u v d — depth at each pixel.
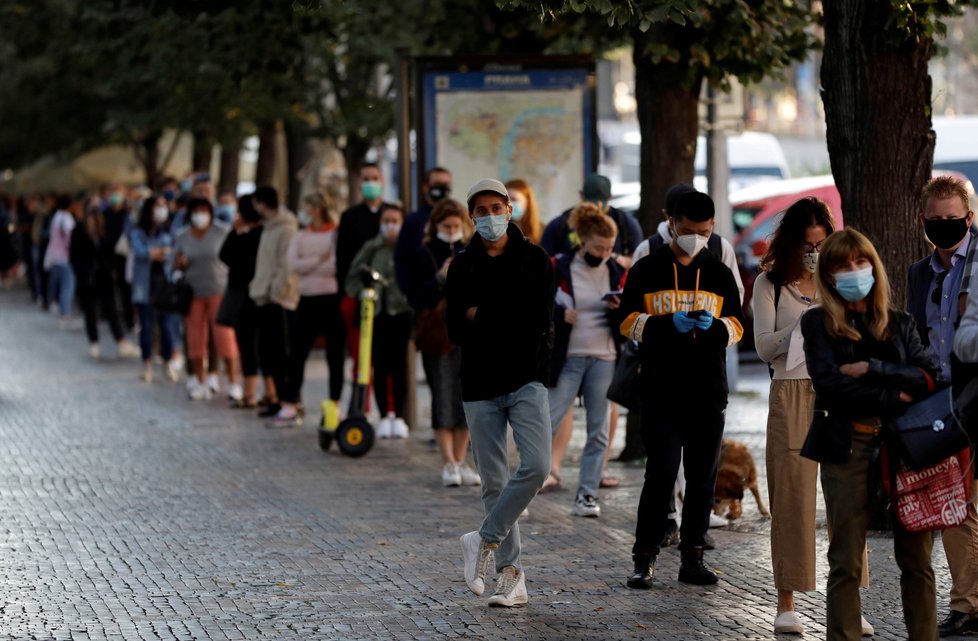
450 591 20.62
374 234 34.72
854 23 24.38
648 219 31.78
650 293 20.59
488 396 19.67
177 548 23.48
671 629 18.66
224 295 40.66
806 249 18.67
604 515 26.16
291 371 37.66
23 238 92.62
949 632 18.38
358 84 60.25
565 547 23.55
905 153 24.48
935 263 19.53
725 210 41.28
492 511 19.62
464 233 29.28
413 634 18.38
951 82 126.69
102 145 86.25
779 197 52.00
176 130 75.12
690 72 30.98
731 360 44.09
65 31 73.31
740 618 19.19
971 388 16.70
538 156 37.06
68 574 21.66
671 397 20.52
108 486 29.33
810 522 18.55
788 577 18.47
